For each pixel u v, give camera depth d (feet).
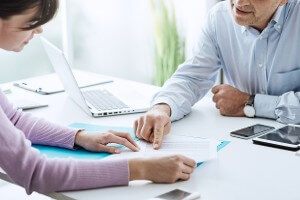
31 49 10.23
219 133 5.01
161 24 11.71
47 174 3.77
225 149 4.53
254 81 6.18
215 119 5.52
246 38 6.00
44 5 3.54
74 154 4.48
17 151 3.76
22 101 6.22
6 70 9.99
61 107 6.09
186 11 11.28
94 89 6.84
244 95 5.65
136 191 3.69
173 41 11.64
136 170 3.81
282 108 5.34
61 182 3.74
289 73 5.87
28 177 3.76
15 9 3.39
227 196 3.55
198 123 5.38
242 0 5.32
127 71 12.45
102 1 11.79
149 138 4.73
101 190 3.74
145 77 12.36
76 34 11.64
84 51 11.90
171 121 5.42
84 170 3.77
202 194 3.59
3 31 3.57
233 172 3.99
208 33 6.33
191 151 4.39
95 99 6.27
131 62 12.37
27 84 7.22
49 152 4.55
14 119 4.89
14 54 10.00
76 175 3.75
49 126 4.78
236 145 4.64
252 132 4.95
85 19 11.68
